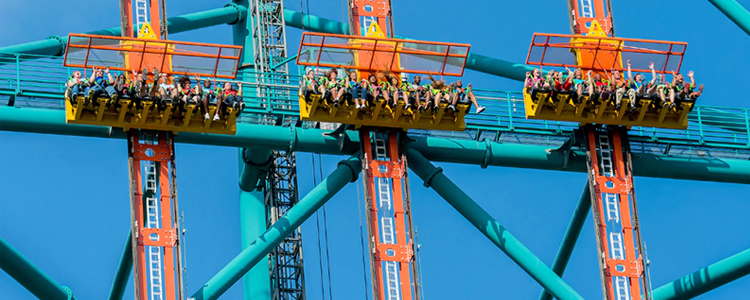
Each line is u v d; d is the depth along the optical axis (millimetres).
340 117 108500
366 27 114250
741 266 113125
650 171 115812
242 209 128000
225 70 110750
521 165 115250
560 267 119438
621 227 111000
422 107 108750
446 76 113750
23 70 108375
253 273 126438
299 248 129125
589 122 112500
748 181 117625
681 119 112688
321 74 108875
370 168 110062
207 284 108500
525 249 111812
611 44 113562
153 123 106312
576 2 116188
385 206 109562
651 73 114375
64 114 107688
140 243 105438
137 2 111312
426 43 111125
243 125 111438
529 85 110125
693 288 114750
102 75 104125
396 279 108250
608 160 113625
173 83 107000
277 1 135500
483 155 114688
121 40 108188
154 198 107312
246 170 123438
